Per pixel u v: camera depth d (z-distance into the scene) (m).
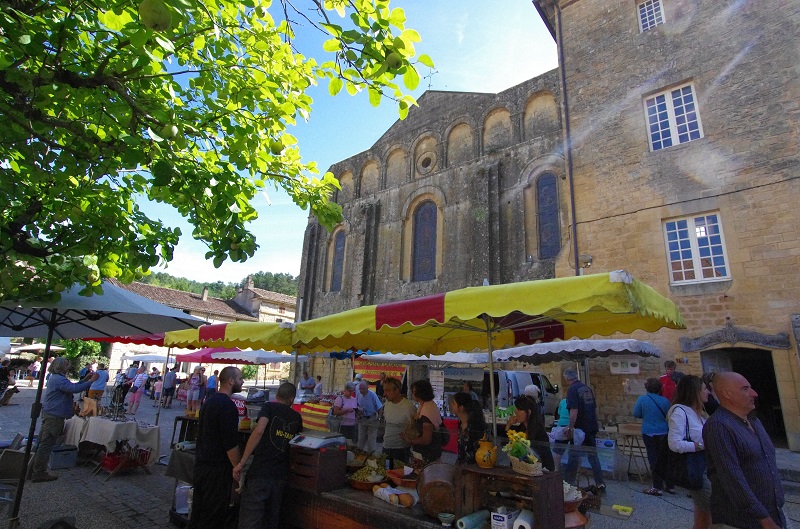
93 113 3.70
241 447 5.38
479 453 3.80
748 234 10.81
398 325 4.21
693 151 12.02
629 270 12.34
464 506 3.65
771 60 11.38
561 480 3.63
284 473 4.54
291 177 4.93
